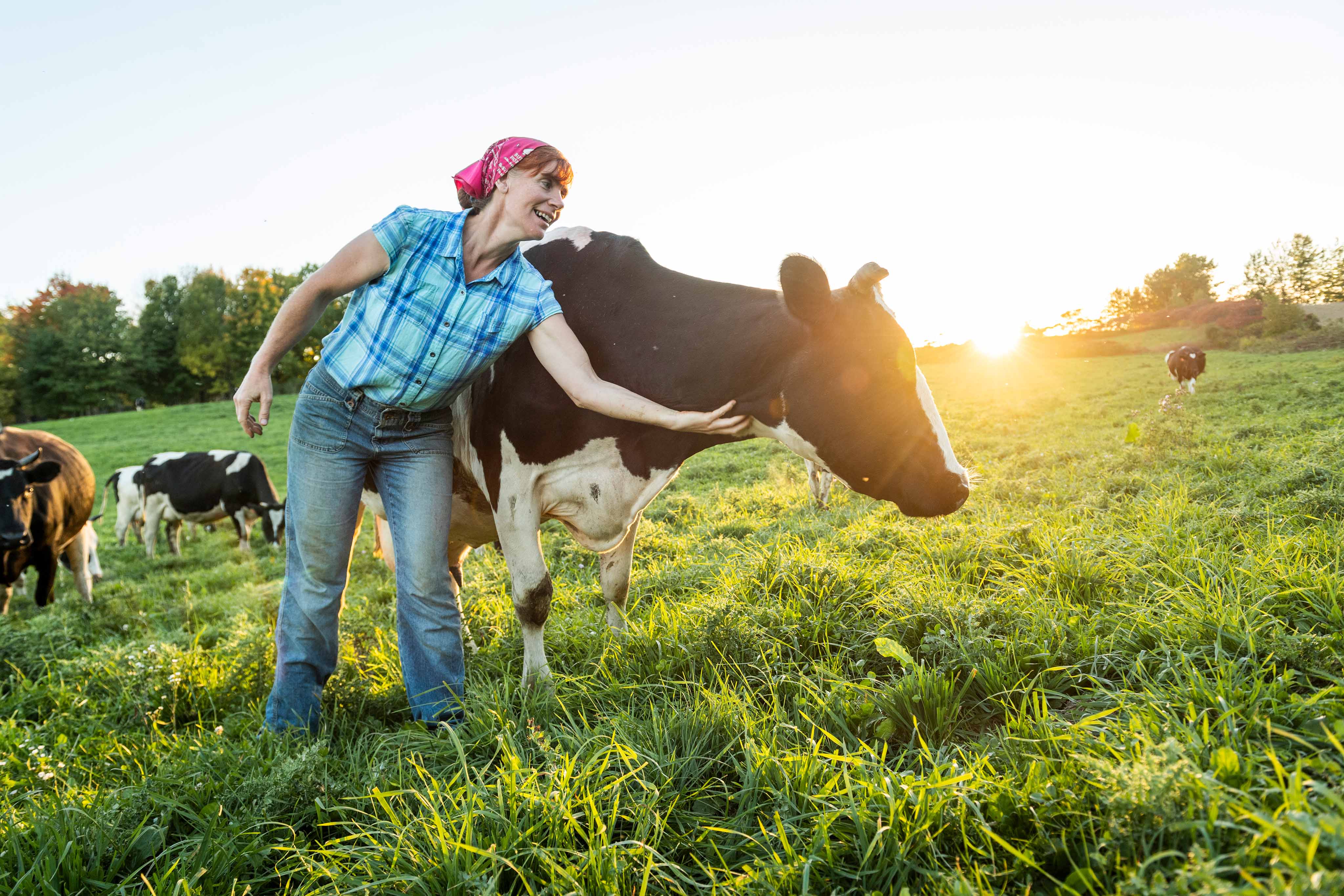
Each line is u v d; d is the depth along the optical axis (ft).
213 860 6.76
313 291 9.07
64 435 133.80
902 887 5.16
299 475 9.93
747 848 6.43
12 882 6.55
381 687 11.79
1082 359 139.54
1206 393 51.39
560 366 9.46
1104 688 8.23
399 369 9.40
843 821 6.26
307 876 6.72
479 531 13.16
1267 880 4.33
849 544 15.38
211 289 247.29
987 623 9.96
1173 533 12.11
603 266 11.10
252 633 15.49
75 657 16.46
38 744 10.82
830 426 9.52
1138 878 4.50
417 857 6.29
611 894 5.72
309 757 8.08
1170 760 5.37
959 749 7.04
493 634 13.98
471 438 11.50
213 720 12.16
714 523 24.14
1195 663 8.02
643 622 12.03
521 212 9.17
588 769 6.99
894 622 10.34
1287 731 6.03
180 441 106.63
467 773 7.35
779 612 10.99
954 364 131.54
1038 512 16.49
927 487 9.57
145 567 38.78
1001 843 5.40
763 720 8.20
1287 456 18.54
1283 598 9.05
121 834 7.29
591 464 10.86
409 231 9.15
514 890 6.10
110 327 247.09
